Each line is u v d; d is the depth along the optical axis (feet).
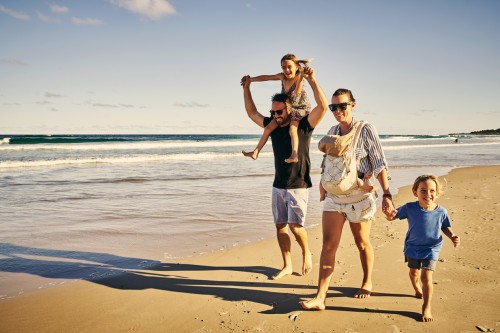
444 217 11.78
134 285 13.94
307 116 14.32
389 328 10.62
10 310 11.78
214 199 32.60
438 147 157.79
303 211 14.73
